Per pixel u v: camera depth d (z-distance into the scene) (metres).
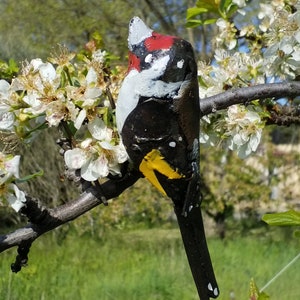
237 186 27.12
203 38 23.44
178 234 28.36
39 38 26.45
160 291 15.69
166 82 3.39
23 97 3.64
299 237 3.85
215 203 26.91
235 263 19.39
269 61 5.38
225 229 27.94
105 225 26.86
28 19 26.16
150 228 29.72
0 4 26.23
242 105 4.70
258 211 29.55
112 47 26.27
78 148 3.52
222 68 5.22
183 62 3.41
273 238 26.05
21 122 3.63
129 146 3.43
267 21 5.95
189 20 6.16
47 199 24.45
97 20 26.77
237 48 6.15
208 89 5.09
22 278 15.45
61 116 3.56
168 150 3.39
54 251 22.28
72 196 24.44
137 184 26.73
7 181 3.35
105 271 18.84
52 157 23.98
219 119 4.73
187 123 3.41
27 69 3.73
